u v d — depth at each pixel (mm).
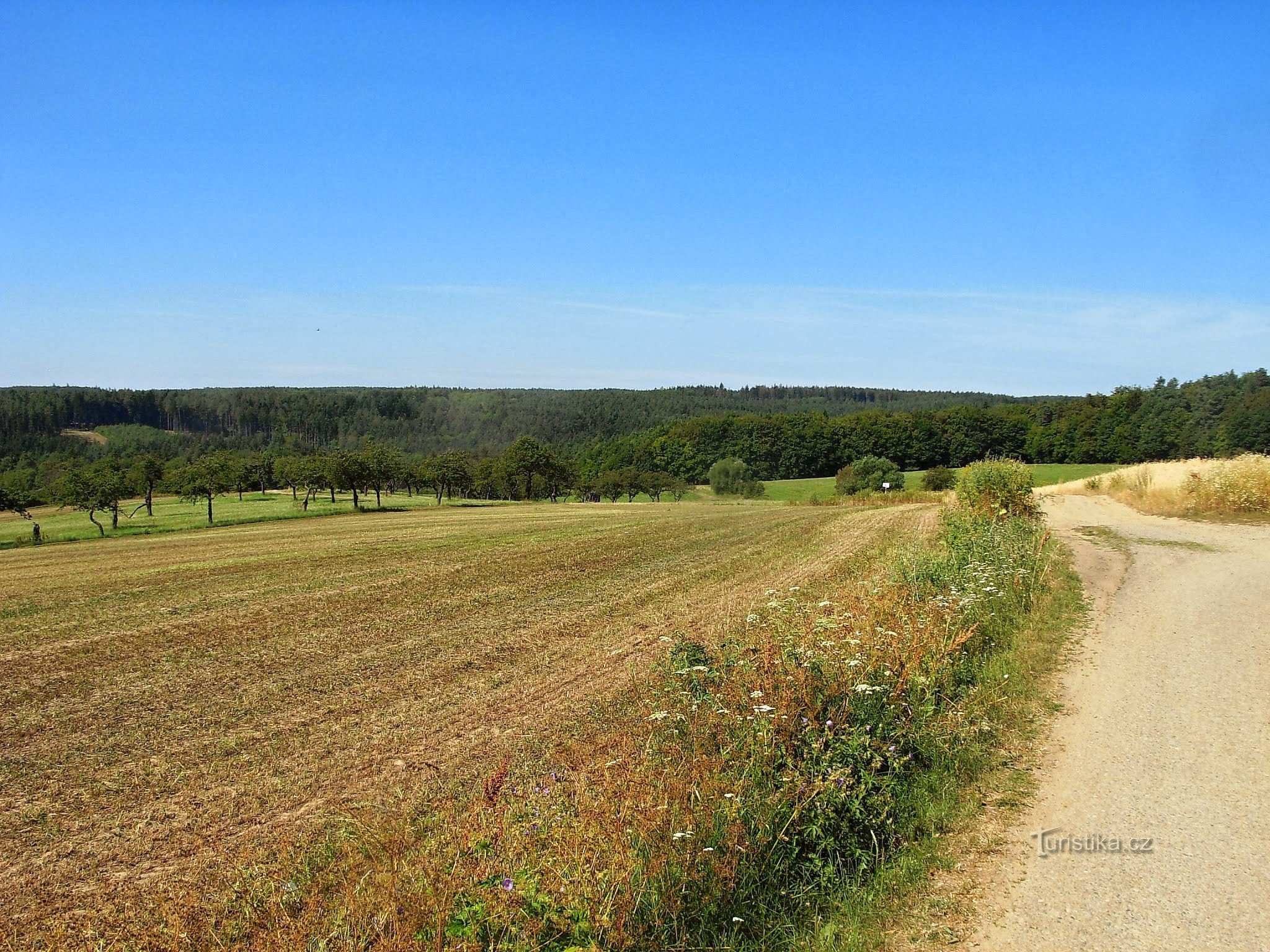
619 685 11164
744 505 59219
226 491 61000
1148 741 6910
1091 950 4184
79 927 6074
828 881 5043
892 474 71938
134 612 18562
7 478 79062
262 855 6906
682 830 4914
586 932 4234
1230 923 4328
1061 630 10719
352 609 18047
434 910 4488
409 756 9031
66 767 9227
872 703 6762
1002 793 6117
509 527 39531
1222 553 16875
